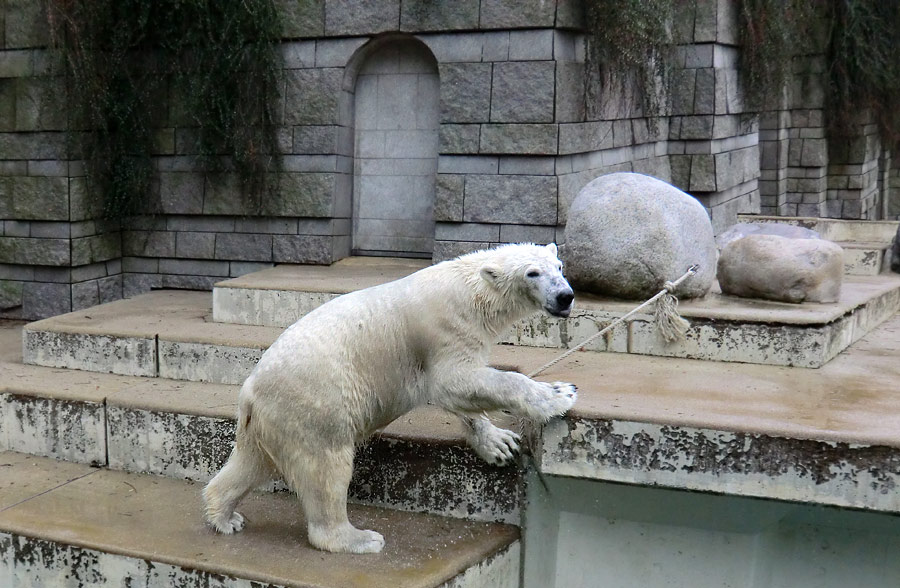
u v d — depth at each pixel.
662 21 6.82
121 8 6.67
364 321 3.45
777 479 3.28
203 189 6.97
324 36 6.60
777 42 8.45
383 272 6.36
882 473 3.13
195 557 3.46
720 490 3.36
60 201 6.73
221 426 4.25
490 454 3.71
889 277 6.46
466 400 3.39
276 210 6.85
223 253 7.05
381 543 3.52
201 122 6.70
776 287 4.83
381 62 6.81
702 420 3.38
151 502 4.09
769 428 3.28
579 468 3.54
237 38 6.53
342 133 6.77
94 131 6.80
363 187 7.04
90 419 4.57
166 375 5.06
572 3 6.06
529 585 3.82
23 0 6.67
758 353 4.41
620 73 6.84
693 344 4.53
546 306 3.30
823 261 4.80
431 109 6.74
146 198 7.11
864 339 5.05
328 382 3.34
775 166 11.17
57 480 4.38
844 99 11.03
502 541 3.65
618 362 4.45
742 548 3.63
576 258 5.00
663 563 3.77
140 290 7.31
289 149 6.79
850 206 11.75
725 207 8.25
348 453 3.43
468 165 6.30
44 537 3.71
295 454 3.37
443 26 6.20
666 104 7.77
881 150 12.54
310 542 3.54
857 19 10.69
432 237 6.90
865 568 3.55
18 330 6.67
